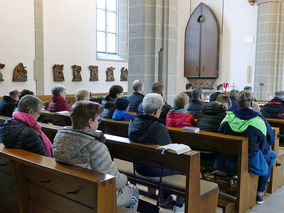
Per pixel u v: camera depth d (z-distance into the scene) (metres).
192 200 2.62
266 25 9.88
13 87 10.34
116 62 14.36
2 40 9.95
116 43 14.88
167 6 7.56
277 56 10.10
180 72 11.65
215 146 3.45
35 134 2.69
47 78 11.45
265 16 9.88
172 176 3.08
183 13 11.41
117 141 3.03
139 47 7.55
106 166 2.24
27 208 2.42
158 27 7.55
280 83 10.22
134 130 2.95
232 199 3.54
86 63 12.98
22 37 10.52
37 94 11.11
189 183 2.56
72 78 12.40
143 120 2.93
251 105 3.63
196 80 11.55
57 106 5.58
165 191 2.94
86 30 12.90
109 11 14.41
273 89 10.17
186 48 11.45
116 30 14.84
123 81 14.79
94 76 13.22
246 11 10.35
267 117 5.75
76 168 2.06
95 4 13.27
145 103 3.01
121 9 14.75
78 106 2.27
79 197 1.97
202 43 11.14
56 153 2.19
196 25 11.21
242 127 3.40
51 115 5.04
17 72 10.34
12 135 2.59
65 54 12.08
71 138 2.19
